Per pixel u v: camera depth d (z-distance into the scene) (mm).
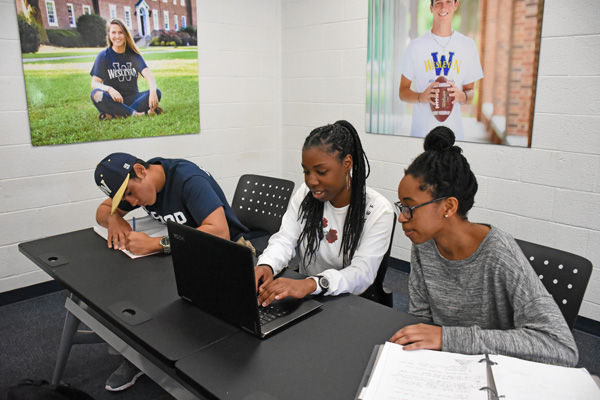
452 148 1085
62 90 2742
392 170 3121
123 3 2887
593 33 2152
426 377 893
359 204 1537
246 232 1934
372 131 3182
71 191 2887
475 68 2584
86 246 1755
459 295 1172
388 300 1657
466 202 1091
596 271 2332
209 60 3354
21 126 2641
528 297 1019
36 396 633
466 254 1130
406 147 3010
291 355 1027
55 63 2689
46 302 2771
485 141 2625
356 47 3156
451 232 1117
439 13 2672
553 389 847
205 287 1196
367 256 1495
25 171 2695
